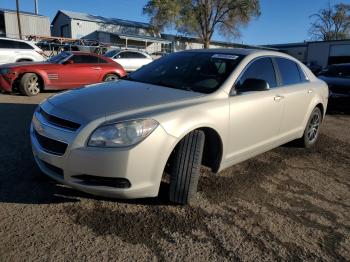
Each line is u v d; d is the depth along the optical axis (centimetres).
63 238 295
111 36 4028
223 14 4509
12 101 924
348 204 393
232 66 414
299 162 517
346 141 660
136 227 317
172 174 341
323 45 4197
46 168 335
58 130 316
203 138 344
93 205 348
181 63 454
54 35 4425
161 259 277
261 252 295
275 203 382
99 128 303
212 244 301
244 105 396
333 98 959
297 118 515
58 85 1092
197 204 363
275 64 478
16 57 1491
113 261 271
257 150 441
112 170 302
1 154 469
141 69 486
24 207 337
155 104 338
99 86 408
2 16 3566
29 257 270
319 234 328
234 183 422
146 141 306
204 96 369
